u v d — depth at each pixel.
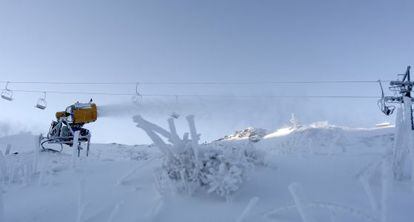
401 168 7.18
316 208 5.25
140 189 6.43
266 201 5.66
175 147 6.36
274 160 8.30
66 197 6.23
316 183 6.69
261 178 6.80
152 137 6.31
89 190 6.57
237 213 5.19
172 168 6.24
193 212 5.34
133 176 7.28
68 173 8.09
